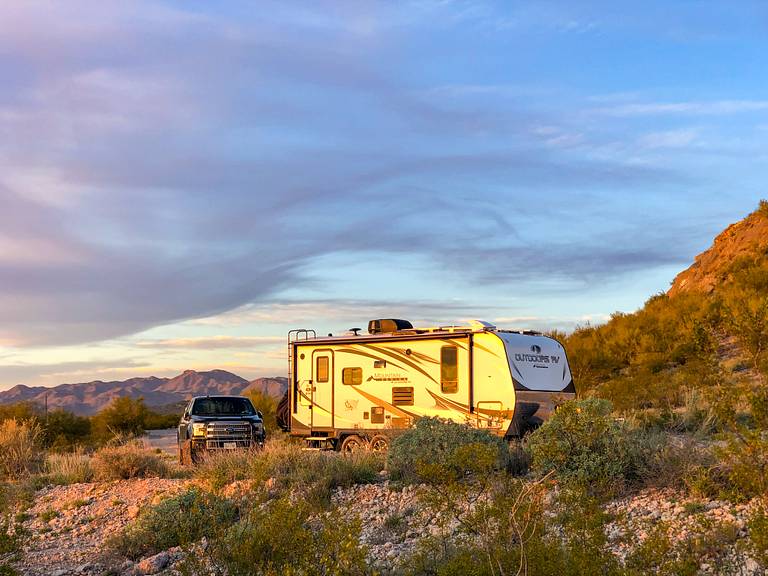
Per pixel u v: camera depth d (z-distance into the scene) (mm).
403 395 16969
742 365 18281
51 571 9406
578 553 5355
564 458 9953
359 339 17766
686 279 34562
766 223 32281
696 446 10172
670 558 5688
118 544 10172
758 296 25125
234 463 14695
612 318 33219
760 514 5555
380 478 12422
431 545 6773
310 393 18547
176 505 10609
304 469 12703
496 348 15703
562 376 16500
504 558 5402
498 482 7254
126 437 32781
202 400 19672
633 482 9758
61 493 15062
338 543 5801
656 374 23578
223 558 6465
